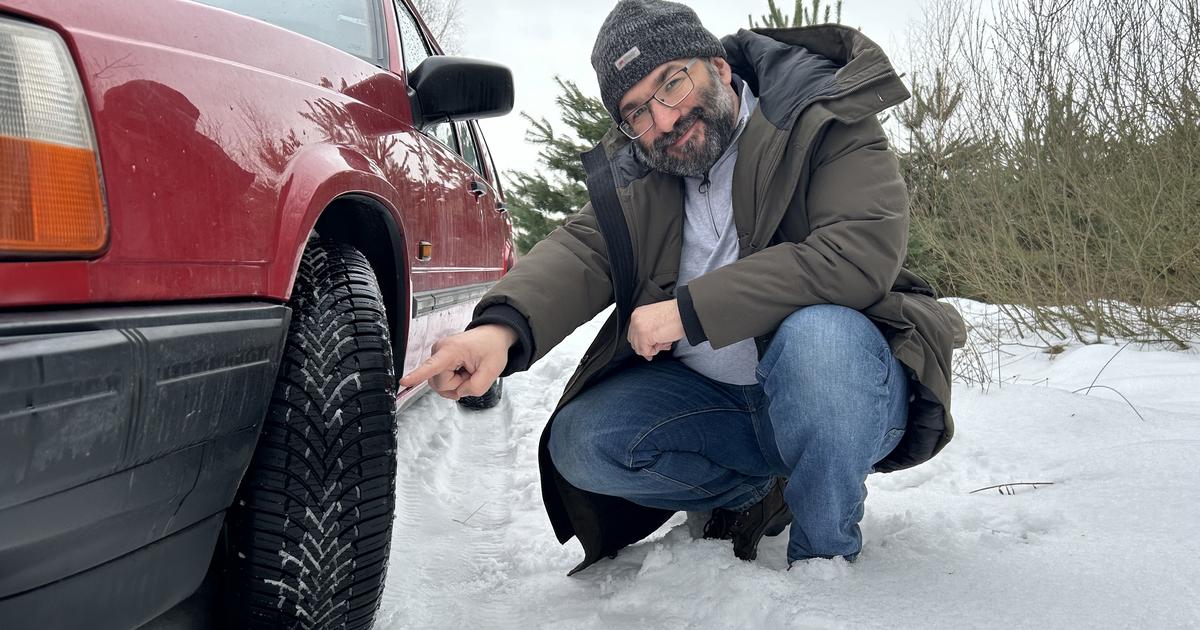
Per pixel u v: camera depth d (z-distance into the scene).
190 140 1.26
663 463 1.93
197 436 1.21
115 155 1.13
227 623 1.55
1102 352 4.27
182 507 1.24
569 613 1.82
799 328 1.68
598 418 1.89
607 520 2.05
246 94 1.46
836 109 1.75
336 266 1.66
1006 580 1.65
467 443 3.72
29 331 0.98
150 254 1.16
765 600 1.63
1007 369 4.36
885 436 1.78
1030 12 4.62
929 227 5.45
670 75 1.80
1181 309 4.57
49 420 0.97
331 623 1.55
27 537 1.00
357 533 1.51
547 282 1.85
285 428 1.46
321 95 1.80
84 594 1.13
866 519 2.14
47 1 1.12
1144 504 2.00
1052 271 4.79
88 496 1.05
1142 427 2.78
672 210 1.95
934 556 1.83
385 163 2.09
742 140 1.83
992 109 4.90
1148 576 1.59
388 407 1.57
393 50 2.59
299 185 1.49
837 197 1.74
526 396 4.56
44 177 1.04
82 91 1.11
